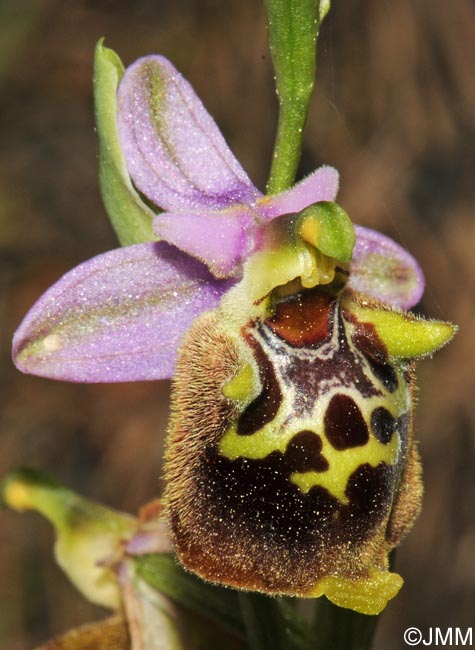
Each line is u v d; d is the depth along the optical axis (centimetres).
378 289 12
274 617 12
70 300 12
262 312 12
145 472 19
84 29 20
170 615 13
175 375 12
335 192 12
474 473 19
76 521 13
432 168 20
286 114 12
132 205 12
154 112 12
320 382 12
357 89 18
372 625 12
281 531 11
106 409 19
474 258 18
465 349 18
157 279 12
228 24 18
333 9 17
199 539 11
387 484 11
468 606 20
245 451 11
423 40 17
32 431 20
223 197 12
